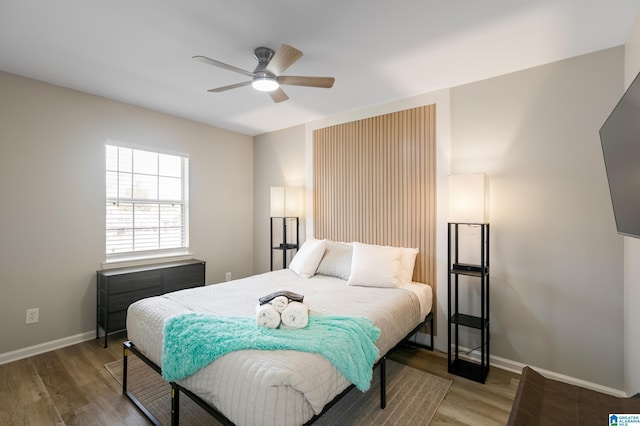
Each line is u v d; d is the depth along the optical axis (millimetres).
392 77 2701
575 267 2330
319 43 2160
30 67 2561
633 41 1940
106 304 2971
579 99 2312
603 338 2229
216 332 1679
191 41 2148
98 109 3189
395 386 2334
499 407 2092
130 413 2014
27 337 2777
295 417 1345
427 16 1858
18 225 2729
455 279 2738
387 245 3307
